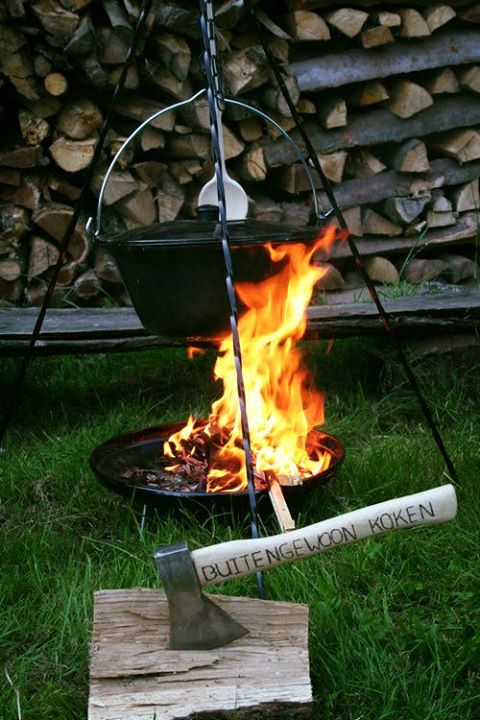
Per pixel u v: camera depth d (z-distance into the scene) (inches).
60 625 75.1
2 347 112.0
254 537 73.2
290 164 151.6
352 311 116.0
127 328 113.8
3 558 85.7
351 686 66.9
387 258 167.0
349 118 155.4
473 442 108.7
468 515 89.9
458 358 121.7
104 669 62.7
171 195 147.7
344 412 121.7
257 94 147.7
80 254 146.1
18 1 128.0
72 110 137.8
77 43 130.1
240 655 64.1
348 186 157.4
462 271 165.9
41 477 102.0
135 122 144.2
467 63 159.2
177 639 63.6
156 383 131.6
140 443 101.4
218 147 75.5
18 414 120.8
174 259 80.3
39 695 67.5
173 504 86.7
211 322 84.6
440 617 74.5
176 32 138.4
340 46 153.3
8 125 143.3
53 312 127.9
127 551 85.7
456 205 165.9
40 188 142.8
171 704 61.2
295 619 66.2
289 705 61.3
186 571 61.9
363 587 80.4
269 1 150.0
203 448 98.8
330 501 96.2
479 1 157.4
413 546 84.4
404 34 152.5
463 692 66.2
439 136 164.4
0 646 73.0
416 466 101.1
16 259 143.9
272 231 80.5
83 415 122.1
